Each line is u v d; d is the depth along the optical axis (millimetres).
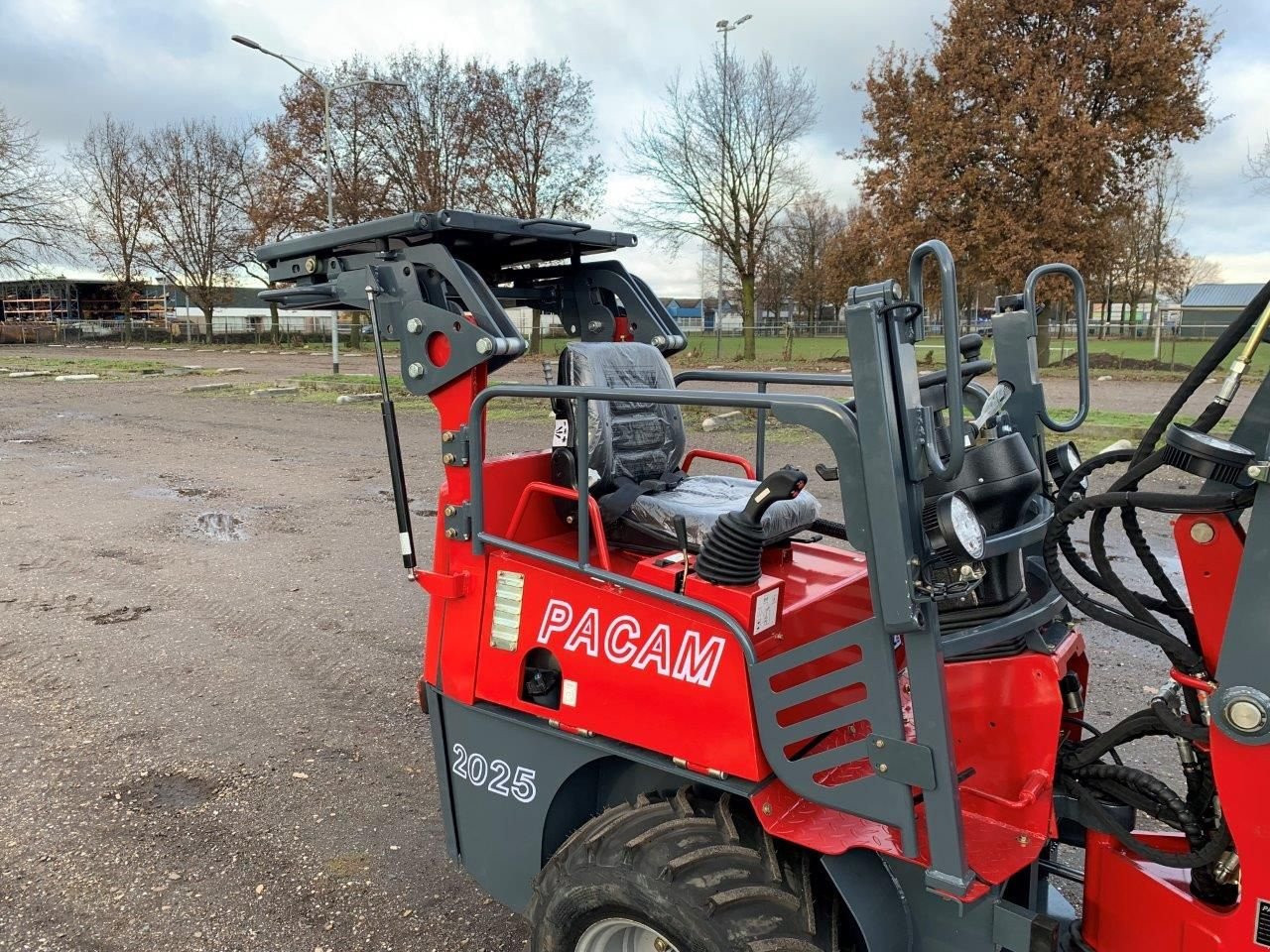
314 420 16000
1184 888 2135
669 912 2123
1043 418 2797
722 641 2242
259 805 3945
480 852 2842
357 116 34656
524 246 3428
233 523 8742
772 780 2264
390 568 7258
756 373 3350
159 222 50094
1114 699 4660
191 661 5473
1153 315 29422
